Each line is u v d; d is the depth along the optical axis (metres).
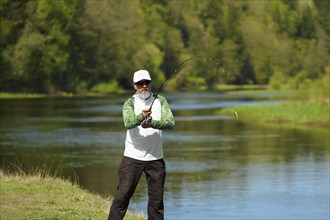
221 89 189.88
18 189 22.58
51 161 40.44
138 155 15.40
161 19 187.62
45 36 131.25
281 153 45.97
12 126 65.00
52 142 51.47
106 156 43.34
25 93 131.00
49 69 130.88
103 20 150.62
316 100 85.69
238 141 54.25
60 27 134.50
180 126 69.00
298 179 34.62
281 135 59.41
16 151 45.38
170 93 158.25
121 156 43.44
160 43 181.12
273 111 80.81
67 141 52.34
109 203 21.83
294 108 82.81
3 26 125.31
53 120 72.81
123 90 158.62
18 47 125.25
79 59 144.75
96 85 150.25
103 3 152.12
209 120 76.94
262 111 81.62
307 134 60.28
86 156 43.22
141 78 15.44
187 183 33.38
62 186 23.69
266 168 38.69
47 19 131.50
